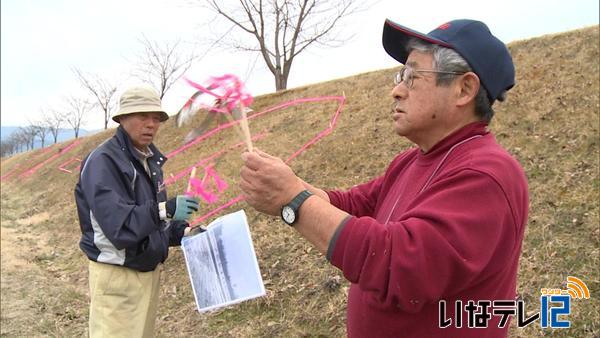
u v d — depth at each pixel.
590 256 3.30
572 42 6.94
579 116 5.18
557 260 3.37
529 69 6.63
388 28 1.33
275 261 4.46
